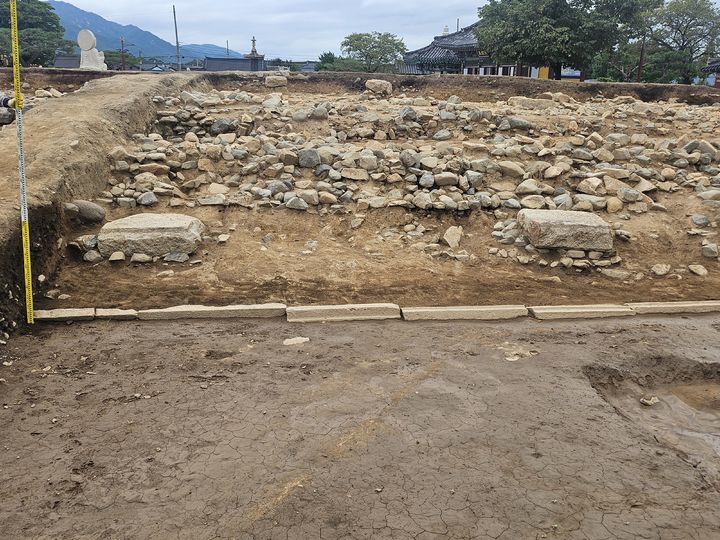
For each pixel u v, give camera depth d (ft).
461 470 10.90
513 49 63.10
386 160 28.78
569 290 22.09
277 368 14.94
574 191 28.48
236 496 10.00
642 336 18.20
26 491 10.02
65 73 52.80
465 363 15.65
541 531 9.41
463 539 9.18
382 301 20.21
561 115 36.83
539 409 13.29
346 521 9.48
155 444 11.44
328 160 28.55
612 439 12.23
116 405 12.85
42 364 14.73
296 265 22.34
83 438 11.59
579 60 62.49
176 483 10.30
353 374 14.75
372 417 12.69
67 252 21.22
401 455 11.32
